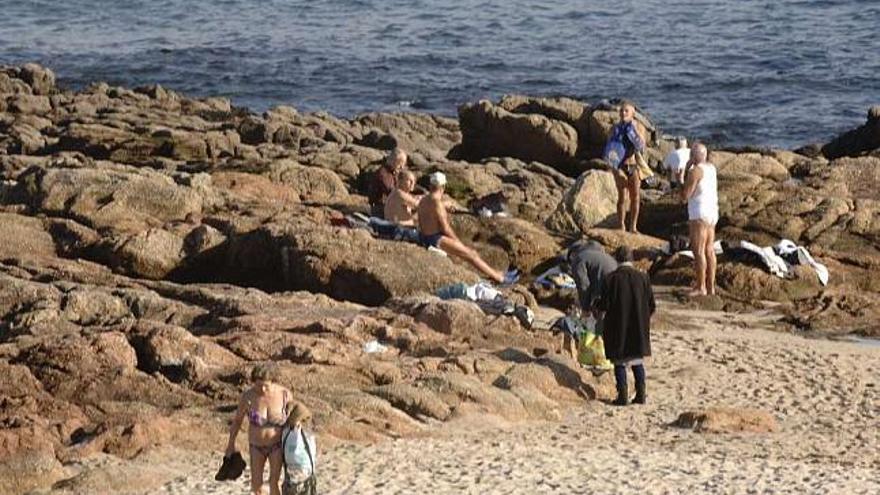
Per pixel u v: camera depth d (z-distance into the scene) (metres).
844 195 65.12
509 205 65.12
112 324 42.44
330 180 67.44
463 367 40.91
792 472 33.78
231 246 53.47
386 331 43.38
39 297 45.59
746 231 59.12
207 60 147.75
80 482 32.50
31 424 35.00
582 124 86.94
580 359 42.69
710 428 38.38
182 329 41.16
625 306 40.59
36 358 39.25
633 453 35.41
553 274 53.03
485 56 148.00
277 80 137.62
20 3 190.75
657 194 69.00
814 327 50.09
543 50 151.12
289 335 41.94
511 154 87.38
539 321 48.69
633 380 42.94
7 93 109.19
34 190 56.97
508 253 56.19
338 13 178.88
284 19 175.50
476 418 38.22
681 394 42.03
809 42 149.75
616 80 134.25
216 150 81.94
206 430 35.31
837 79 131.25
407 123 99.00
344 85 135.12
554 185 74.94
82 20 178.25
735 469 33.91
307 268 51.19
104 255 53.44
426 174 71.75
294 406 28.92
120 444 34.59
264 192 64.00
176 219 56.66
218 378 39.41
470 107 87.75
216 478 29.83
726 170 69.81
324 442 35.50
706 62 141.12
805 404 41.19
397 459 34.22
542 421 39.06
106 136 83.44
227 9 184.75
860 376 43.97
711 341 47.53
